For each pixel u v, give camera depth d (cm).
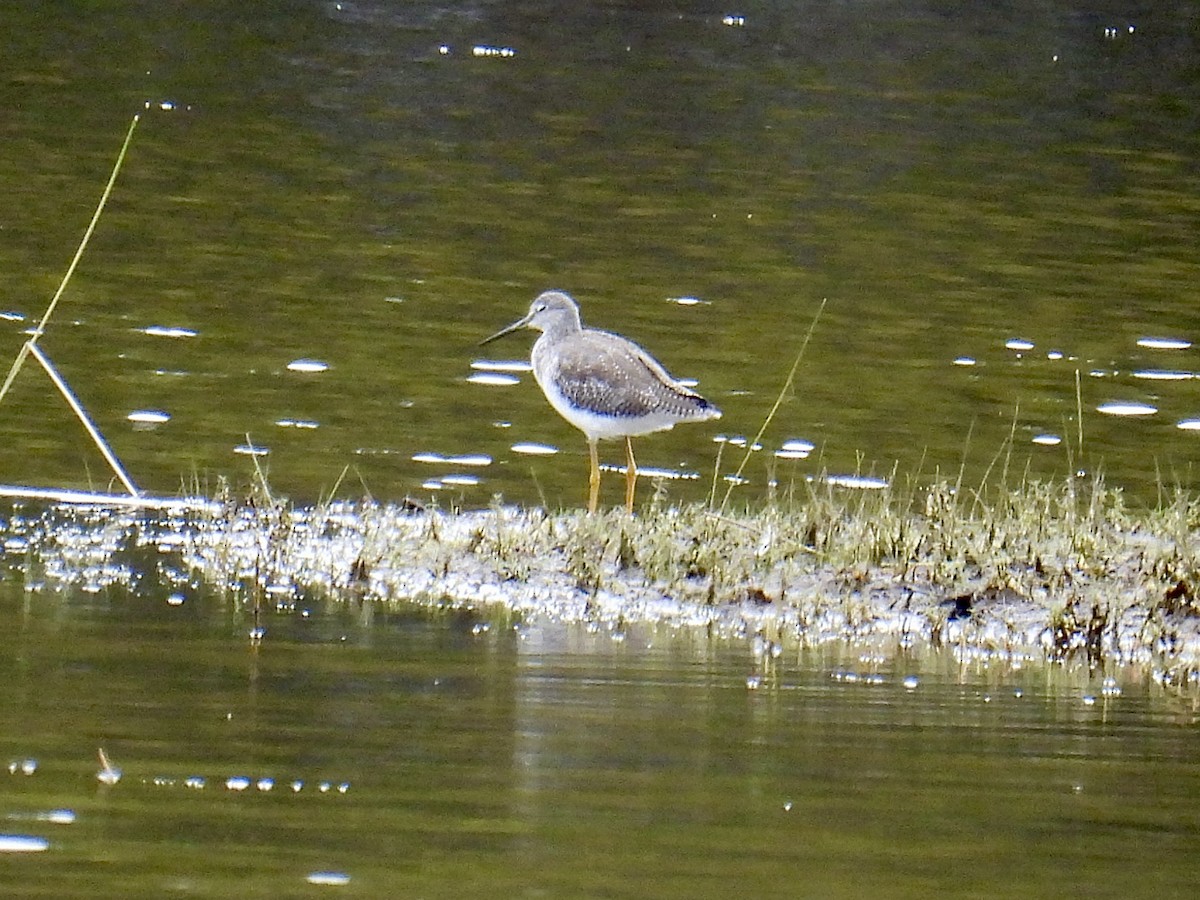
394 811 899
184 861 837
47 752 952
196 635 1157
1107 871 859
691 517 1393
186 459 1564
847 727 1036
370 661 1120
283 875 828
